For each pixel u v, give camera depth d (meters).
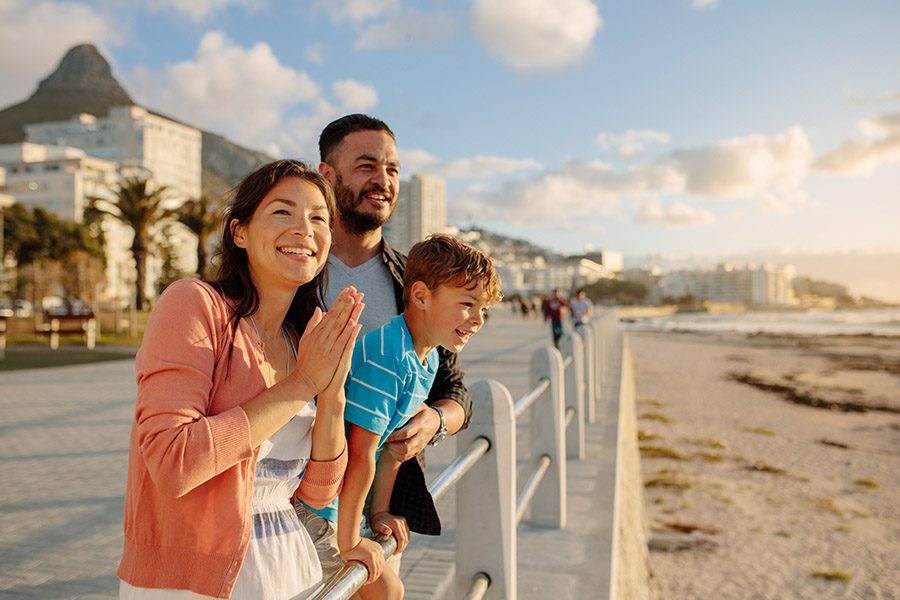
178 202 87.56
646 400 25.42
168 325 1.34
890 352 53.09
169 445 1.23
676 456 15.60
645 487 13.03
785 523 11.00
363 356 1.91
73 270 49.66
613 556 4.04
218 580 1.30
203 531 1.31
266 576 1.41
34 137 146.50
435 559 4.18
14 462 6.43
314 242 1.54
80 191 93.56
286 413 1.39
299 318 1.74
